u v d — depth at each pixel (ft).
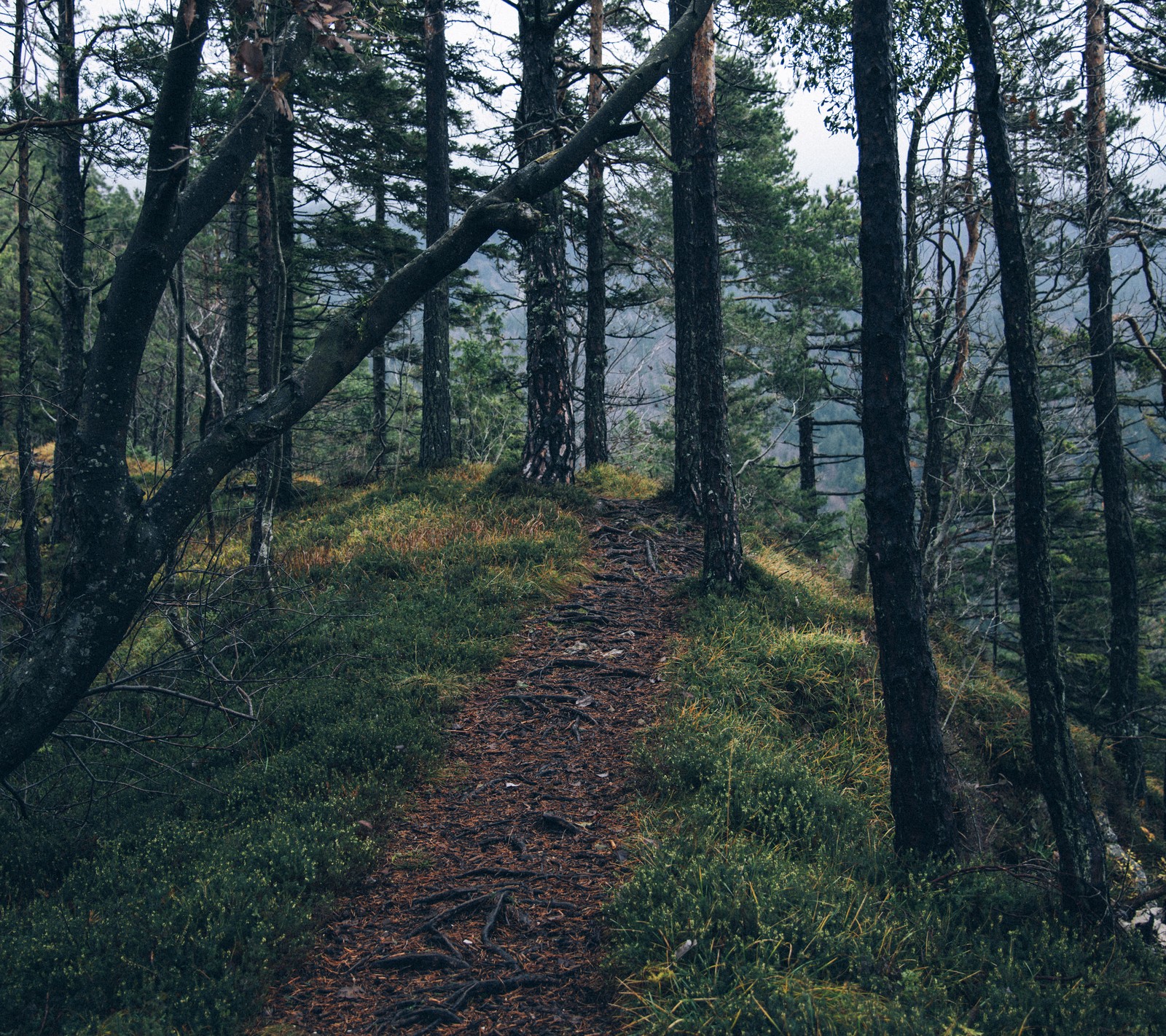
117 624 9.32
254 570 31.32
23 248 25.16
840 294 71.77
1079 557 64.80
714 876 14.88
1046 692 16.69
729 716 24.17
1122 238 35.83
